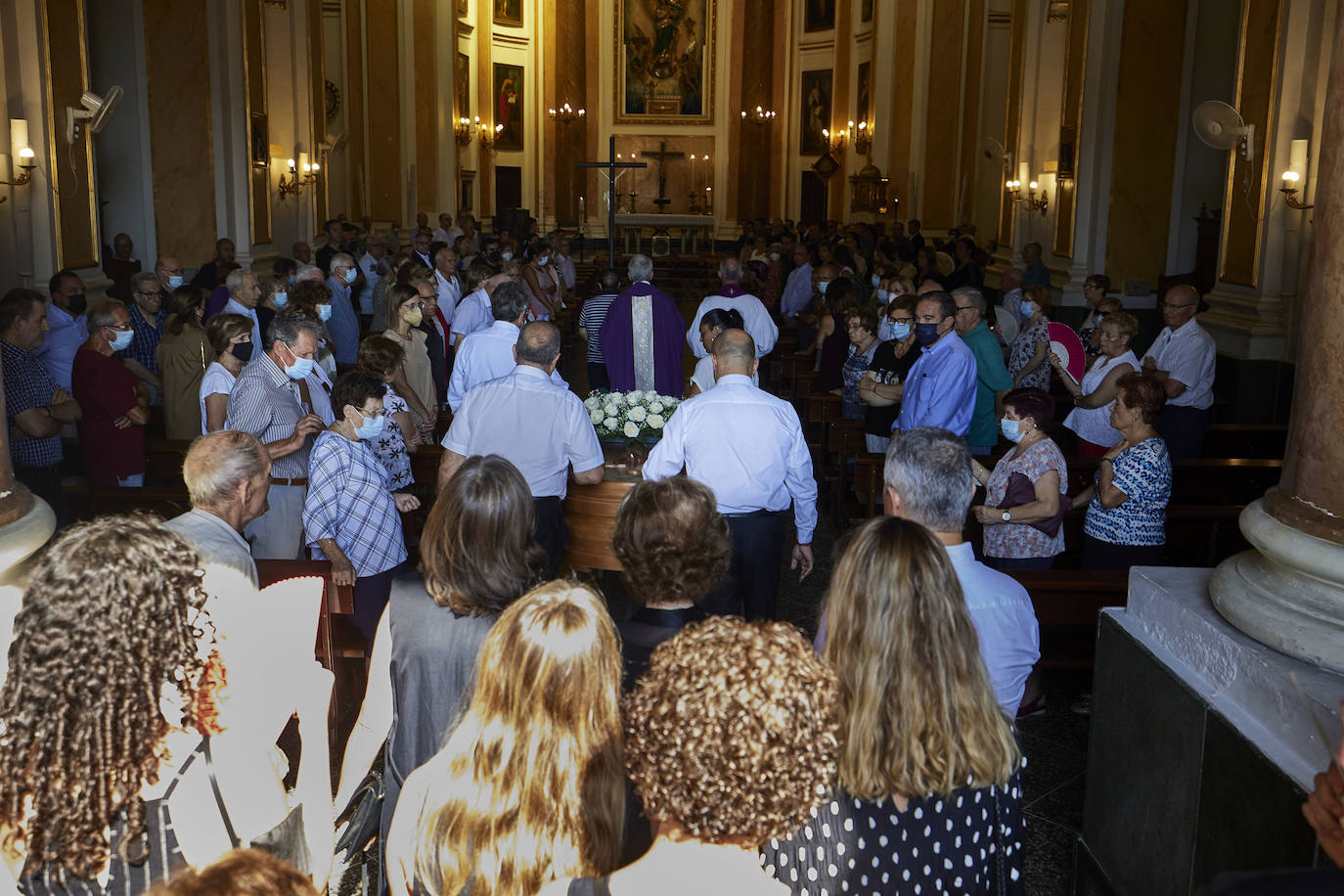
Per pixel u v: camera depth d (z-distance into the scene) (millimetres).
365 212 20859
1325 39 8703
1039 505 4570
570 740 1952
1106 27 11852
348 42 20000
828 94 27656
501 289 6168
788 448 4543
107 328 5820
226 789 1900
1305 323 2791
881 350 6828
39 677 1730
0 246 8164
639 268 7844
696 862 1773
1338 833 1878
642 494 2828
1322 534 2635
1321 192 2721
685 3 29953
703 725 1733
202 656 1942
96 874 1738
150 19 11789
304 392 5195
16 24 8156
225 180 12438
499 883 1962
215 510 3074
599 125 30625
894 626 2010
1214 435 7734
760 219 26875
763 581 4637
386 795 2768
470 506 2684
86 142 9375
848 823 1975
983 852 2043
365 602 4383
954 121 19734
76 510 5965
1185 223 12188
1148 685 3076
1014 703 2898
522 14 28562
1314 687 2447
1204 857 2752
